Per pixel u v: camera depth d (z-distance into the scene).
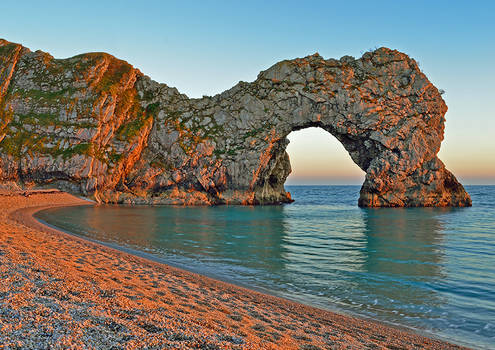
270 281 17.16
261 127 82.44
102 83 82.06
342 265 21.23
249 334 8.26
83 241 22.98
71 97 77.69
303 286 16.50
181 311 9.35
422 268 20.66
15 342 5.01
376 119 75.12
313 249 26.62
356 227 41.81
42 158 70.00
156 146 81.75
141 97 86.88
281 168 93.12
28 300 7.09
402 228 41.16
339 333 10.09
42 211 46.69
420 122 76.31
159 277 14.25
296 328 9.86
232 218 50.62
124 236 29.22
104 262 15.47
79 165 70.75
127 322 6.83
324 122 78.56
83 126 74.25
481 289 16.44
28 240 17.92
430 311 13.41
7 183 67.44
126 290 10.40
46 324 5.91
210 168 80.31
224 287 14.80
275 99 82.31
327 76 79.44
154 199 77.25
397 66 79.62
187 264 19.80
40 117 74.81
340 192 195.50
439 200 76.00
